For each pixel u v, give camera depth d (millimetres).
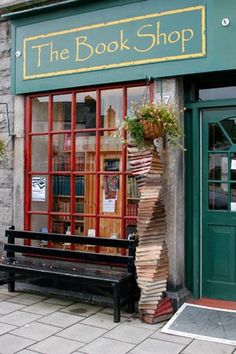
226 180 5398
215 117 5441
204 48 5094
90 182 5984
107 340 4352
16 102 6441
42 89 6152
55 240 5805
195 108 5465
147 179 4906
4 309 5270
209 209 5488
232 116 5359
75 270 5355
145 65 5414
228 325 4668
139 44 5453
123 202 5734
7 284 6270
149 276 4824
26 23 6273
